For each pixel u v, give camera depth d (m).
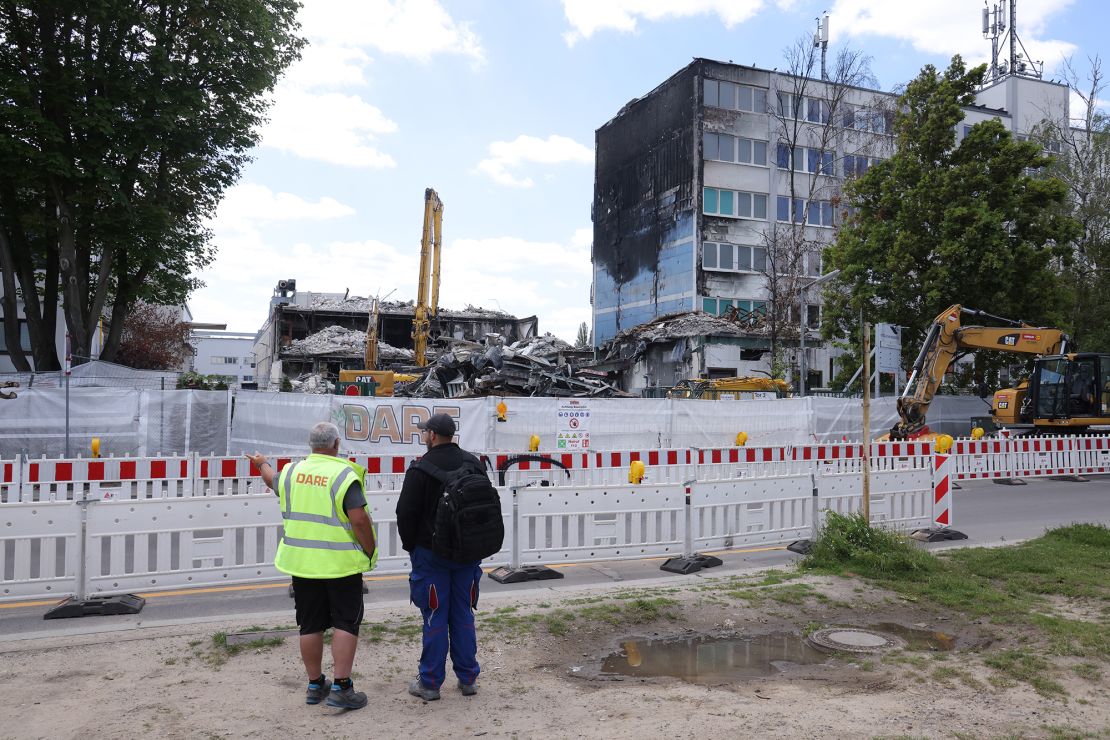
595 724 4.43
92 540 6.84
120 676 5.01
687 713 4.60
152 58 21.48
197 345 94.19
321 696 4.64
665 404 17.30
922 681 5.21
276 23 24.48
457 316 69.69
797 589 7.44
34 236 24.23
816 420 19.66
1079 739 4.25
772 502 9.57
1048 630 6.21
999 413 23.12
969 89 28.08
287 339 65.62
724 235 44.22
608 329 53.00
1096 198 31.98
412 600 4.83
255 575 7.45
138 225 22.28
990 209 26.45
